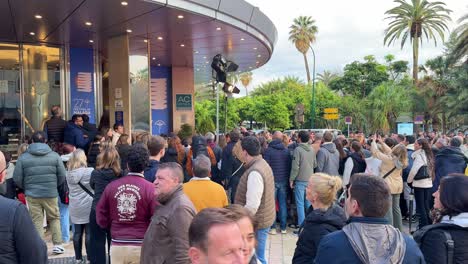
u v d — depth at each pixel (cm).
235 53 1688
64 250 689
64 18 1062
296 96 4988
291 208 870
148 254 306
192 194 392
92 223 513
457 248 250
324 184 311
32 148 646
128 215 373
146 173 478
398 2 4375
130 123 1280
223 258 137
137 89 1379
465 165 761
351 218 232
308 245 300
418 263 212
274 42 1642
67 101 1440
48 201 655
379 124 4222
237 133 823
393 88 4312
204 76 2655
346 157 849
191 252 144
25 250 234
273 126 4494
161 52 1650
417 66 4397
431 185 775
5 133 1363
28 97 1391
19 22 1098
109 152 507
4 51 1359
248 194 450
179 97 2088
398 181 722
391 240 214
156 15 1040
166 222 301
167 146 852
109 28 1189
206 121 3809
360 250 210
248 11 1202
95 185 509
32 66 1393
